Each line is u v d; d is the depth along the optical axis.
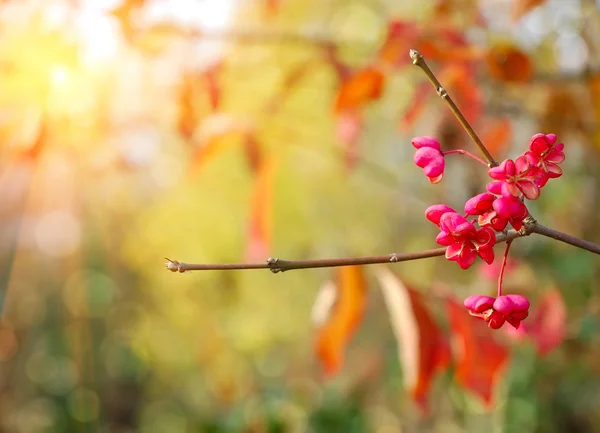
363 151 1.37
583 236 1.19
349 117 0.98
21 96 0.80
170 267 0.60
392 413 1.42
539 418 1.24
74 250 1.96
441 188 1.20
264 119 1.01
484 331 0.74
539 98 0.98
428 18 0.95
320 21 1.23
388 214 1.69
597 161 1.12
